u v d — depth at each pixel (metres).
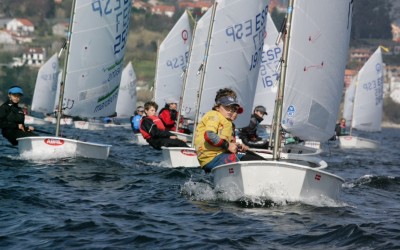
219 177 25.89
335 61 29.22
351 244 19.41
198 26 66.19
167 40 81.44
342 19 29.09
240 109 25.77
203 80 45.72
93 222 21.12
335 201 26.33
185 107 66.94
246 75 45.66
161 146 40.25
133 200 25.62
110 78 43.88
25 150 37.75
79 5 42.12
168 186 29.34
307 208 24.38
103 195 26.69
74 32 42.22
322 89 29.06
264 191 24.78
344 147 82.25
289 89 28.41
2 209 22.95
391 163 54.31
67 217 21.98
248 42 45.44
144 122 40.56
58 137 37.41
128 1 43.91
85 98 42.91
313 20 28.41
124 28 44.03
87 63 42.72
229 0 45.19
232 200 25.39
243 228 21.06
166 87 81.69
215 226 21.30
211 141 25.36
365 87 96.31
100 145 38.38
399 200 29.22
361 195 30.06
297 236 20.16
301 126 28.84
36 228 20.42
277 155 27.73
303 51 28.41
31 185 28.33
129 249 18.47
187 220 22.08
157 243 19.09
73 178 30.92
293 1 28.12
